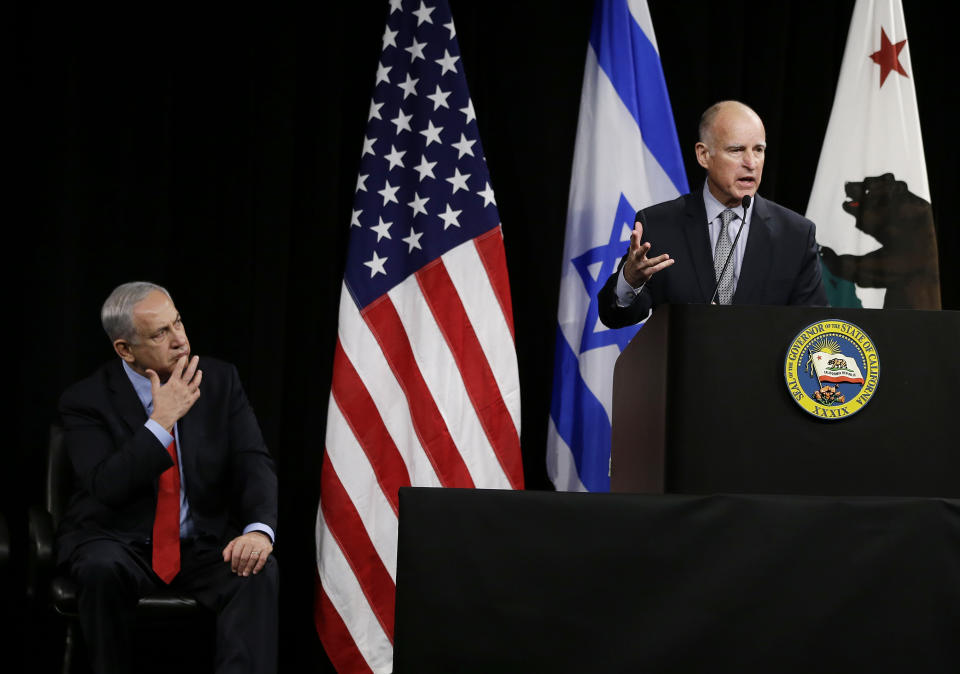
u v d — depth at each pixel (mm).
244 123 12570
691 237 8562
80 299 11977
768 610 4809
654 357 5652
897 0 12820
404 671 4707
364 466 11297
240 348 12461
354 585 11109
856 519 4879
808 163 13898
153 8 12359
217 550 9555
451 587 4754
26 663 11445
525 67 13383
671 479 5285
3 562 9008
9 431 11711
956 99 14266
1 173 11781
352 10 13086
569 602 4762
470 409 11516
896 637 4824
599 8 12688
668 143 12320
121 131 12203
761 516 4867
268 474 9898
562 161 13375
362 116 13055
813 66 13961
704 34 13609
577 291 12195
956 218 14188
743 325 5348
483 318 11727
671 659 4750
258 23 12625
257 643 8945
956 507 4914
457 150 11992
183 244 12445
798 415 5324
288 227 12477
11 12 11867
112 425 9609
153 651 11703
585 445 11797
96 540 9125
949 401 5387
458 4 13195
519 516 4809
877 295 12281
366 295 11641
